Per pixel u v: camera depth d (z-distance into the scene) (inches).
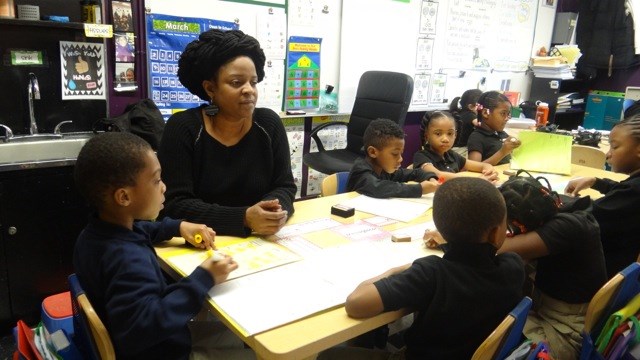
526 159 104.3
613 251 67.9
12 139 91.9
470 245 42.1
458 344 43.0
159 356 43.4
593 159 117.9
